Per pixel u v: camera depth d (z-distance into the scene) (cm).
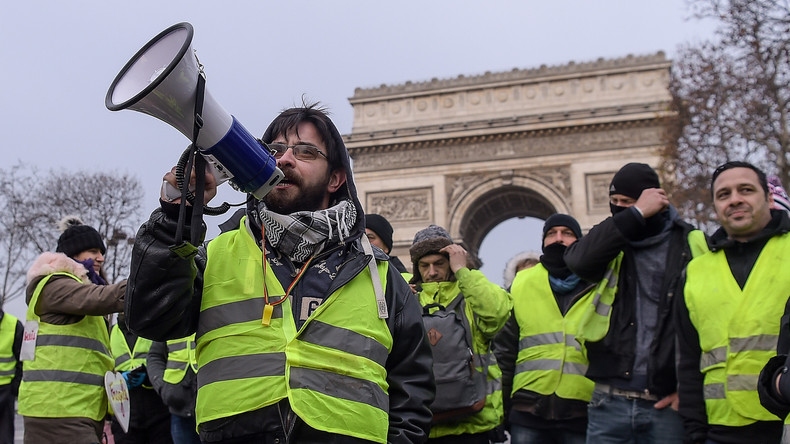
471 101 5994
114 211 4738
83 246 870
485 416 812
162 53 342
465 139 5872
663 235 737
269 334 379
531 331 890
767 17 2798
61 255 786
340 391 375
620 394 716
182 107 334
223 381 374
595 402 734
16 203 4834
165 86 325
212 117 343
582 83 5812
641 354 713
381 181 5991
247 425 366
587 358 755
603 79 5775
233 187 383
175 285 360
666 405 695
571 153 5688
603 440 720
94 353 784
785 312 505
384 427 389
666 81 5644
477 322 817
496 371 873
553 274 891
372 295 413
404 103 6109
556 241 899
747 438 588
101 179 4738
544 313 884
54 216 4706
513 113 5872
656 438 695
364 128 6112
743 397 587
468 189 5828
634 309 725
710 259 655
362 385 383
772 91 3012
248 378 371
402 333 432
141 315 362
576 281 866
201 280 399
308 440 363
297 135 438
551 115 5694
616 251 711
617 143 5603
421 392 425
